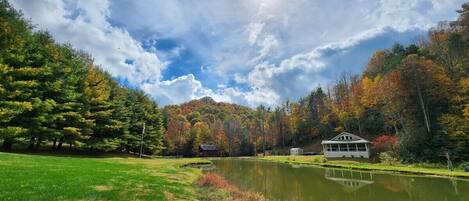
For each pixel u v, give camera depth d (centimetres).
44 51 3136
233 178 2714
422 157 3759
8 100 2445
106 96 4034
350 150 5306
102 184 1166
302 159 5722
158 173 1964
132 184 1269
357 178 2716
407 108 4506
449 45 4747
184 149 9456
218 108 17025
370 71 7700
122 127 4484
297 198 1738
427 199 1662
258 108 12700
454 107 3947
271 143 10194
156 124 6438
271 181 2539
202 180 1844
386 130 6150
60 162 1870
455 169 3048
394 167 3497
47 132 2970
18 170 1248
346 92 7800
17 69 2525
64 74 3284
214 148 9606
